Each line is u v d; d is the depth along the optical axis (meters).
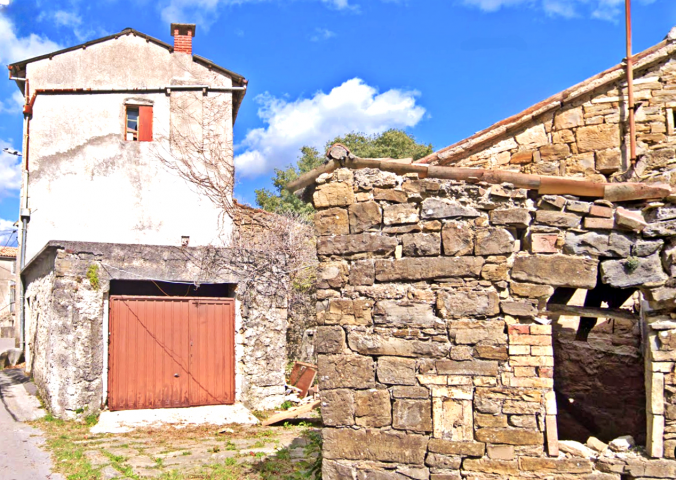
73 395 9.09
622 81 7.39
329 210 5.05
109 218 13.91
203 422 9.38
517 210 4.62
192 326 10.16
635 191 4.50
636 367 6.75
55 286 9.20
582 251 4.56
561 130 7.56
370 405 4.71
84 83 14.24
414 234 4.81
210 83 14.84
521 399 4.46
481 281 4.63
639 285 4.48
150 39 14.69
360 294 4.87
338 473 4.70
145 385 9.74
